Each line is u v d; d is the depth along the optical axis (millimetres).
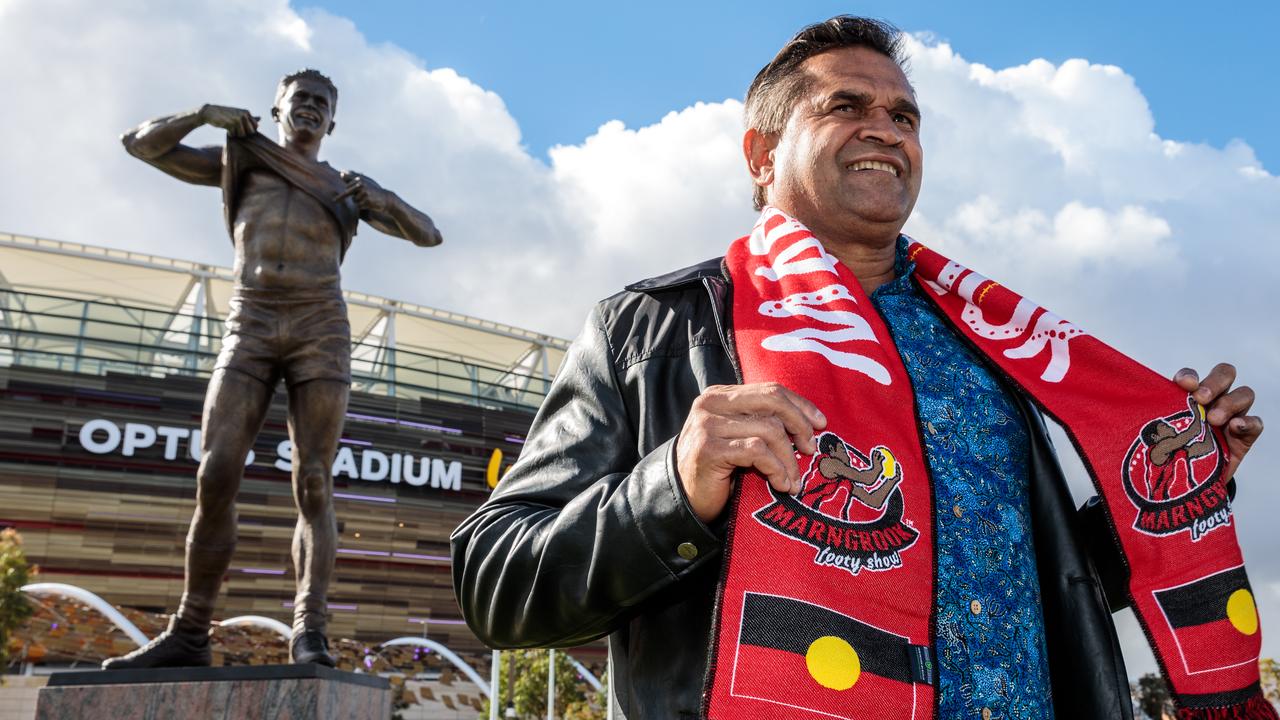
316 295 5879
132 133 5914
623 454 1479
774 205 1880
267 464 48219
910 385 1505
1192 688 1504
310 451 5762
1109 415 1661
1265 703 1530
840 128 1757
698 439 1142
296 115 6191
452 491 52781
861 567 1221
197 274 60781
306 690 4691
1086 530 1769
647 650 1349
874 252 1843
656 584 1177
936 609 1271
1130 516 1603
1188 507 1600
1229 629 1528
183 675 4715
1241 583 1564
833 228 1794
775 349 1422
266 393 5758
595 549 1191
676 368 1511
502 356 68500
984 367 1761
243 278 5824
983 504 1523
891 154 1766
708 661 1145
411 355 61719
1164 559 1576
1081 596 1602
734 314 1518
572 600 1227
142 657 5070
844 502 1260
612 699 1478
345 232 6203
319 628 5488
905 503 1312
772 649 1144
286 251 5848
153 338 54000
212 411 5527
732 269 1663
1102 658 1559
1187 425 1642
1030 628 1497
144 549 45438
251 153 5953
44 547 43969
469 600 1395
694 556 1158
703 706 1129
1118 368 1692
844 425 1344
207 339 55688
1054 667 1600
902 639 1214
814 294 1522
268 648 45312
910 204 1813
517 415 56250
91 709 4609
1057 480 1680
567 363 1635
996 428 1631
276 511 47719
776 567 1179
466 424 54469
